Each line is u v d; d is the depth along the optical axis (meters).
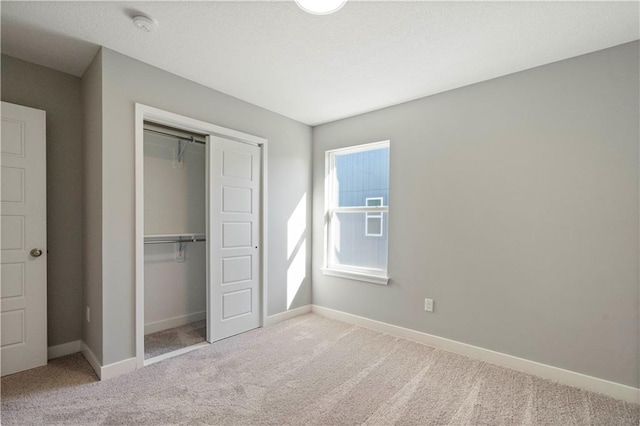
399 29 1.94
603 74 2.12
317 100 3.12
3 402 1.91
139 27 1.94
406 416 1.83
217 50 2.22
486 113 2.62
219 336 2.97
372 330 3.28
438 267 2.88
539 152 2.36
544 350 2.32
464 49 2.16
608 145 2.10
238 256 3.13
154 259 3.25
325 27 1.93
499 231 2.54
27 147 2.31
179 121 2.61
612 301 2.08
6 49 2.24
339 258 3.77
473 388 2.14
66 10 1.79
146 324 3.18
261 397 2.01
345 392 2.08
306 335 3.11
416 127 3.05
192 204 3.55
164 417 1.79
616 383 2.05
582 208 2.19
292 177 3.70
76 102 2.67
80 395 2.00
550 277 2.31
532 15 1.78
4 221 2.22
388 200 3.23
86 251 2.55
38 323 2.36
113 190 2.24
